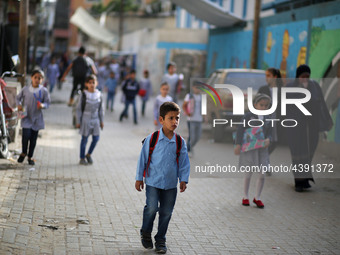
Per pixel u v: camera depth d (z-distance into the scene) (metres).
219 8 21.52
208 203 8.35
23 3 13.39
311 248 6.43
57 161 10.77
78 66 20.50
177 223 7.18
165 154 5.82
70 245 5.95
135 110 18.61
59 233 6.34
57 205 7.54
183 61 32.22
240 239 6.64
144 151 5.91
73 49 63.34
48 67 27.94
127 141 14.30
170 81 17.23
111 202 7.96
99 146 13.09
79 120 10.51
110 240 6.24
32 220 6.72
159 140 5.85
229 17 22.44
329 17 13.79
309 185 9.51
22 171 9.54
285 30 17.31
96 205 7.73
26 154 10.15
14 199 7.64
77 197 8.09
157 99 12.29
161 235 6.01
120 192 8.61
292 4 16.89
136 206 7.84
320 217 7.84
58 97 26.50
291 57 16.64
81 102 10.45
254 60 18.17
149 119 20.55
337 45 13.21
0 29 16.69
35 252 5.59
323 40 14.12
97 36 47.25
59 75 32.34
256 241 6.59
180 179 5.95
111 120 19.30
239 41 23.50
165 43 32.25
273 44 18.58
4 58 15.98
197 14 23.84
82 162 10.62
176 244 6.30
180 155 5.90
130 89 18.55
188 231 6.85
